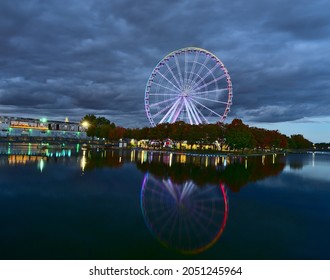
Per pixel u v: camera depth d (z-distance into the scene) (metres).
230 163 89.94
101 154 113.50
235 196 42.06
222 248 22.66
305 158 156.75
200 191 44.84
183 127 152.75
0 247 21.58
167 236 24.98
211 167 76.19
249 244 23.58
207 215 31.83
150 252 21.58
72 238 23.83
